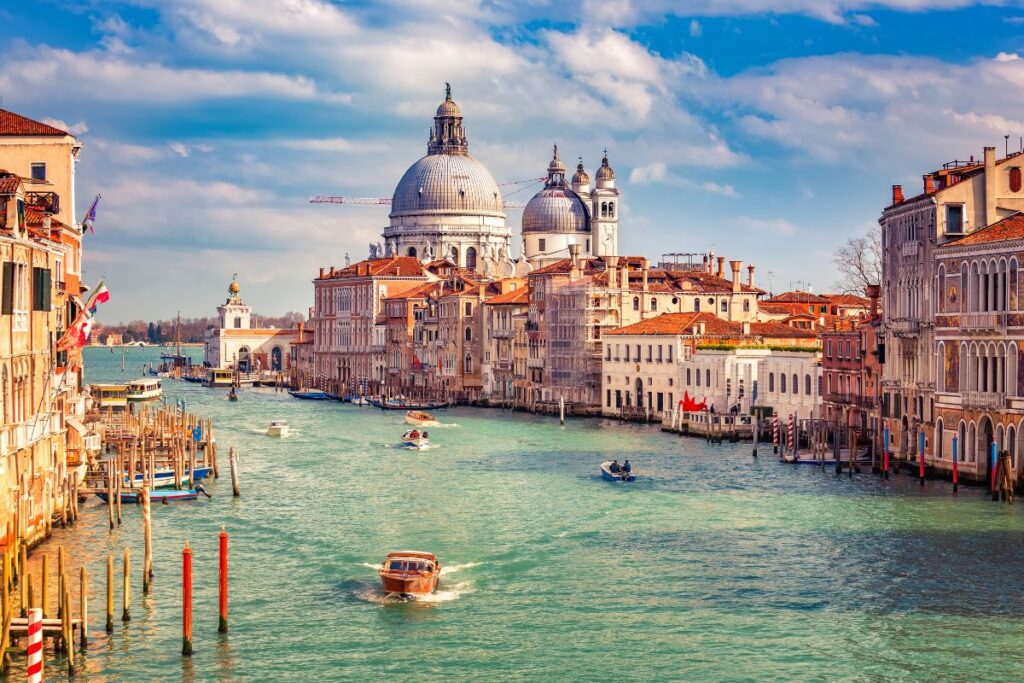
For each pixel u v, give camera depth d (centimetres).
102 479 8694
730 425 12238
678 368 14138
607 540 7225
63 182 7825
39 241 6181
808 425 11038
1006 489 7975
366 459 11269
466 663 5147
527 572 6494
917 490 8600
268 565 6638
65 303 7388
